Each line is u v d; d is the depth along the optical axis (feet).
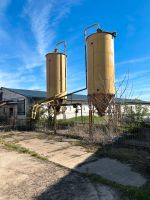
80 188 14.94
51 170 18.98
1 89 75.77
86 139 31.37
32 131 46.57
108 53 35.27
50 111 49.01
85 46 37.19
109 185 15.29
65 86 50.06
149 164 20.08
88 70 36.17
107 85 34.53
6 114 71.51
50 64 49.19
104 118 33.19
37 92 77.92
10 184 15.94
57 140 33.94
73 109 74.08
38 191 14.61
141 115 37.99
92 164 20.40
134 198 13.20
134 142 28.89
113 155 23.26
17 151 26.94
